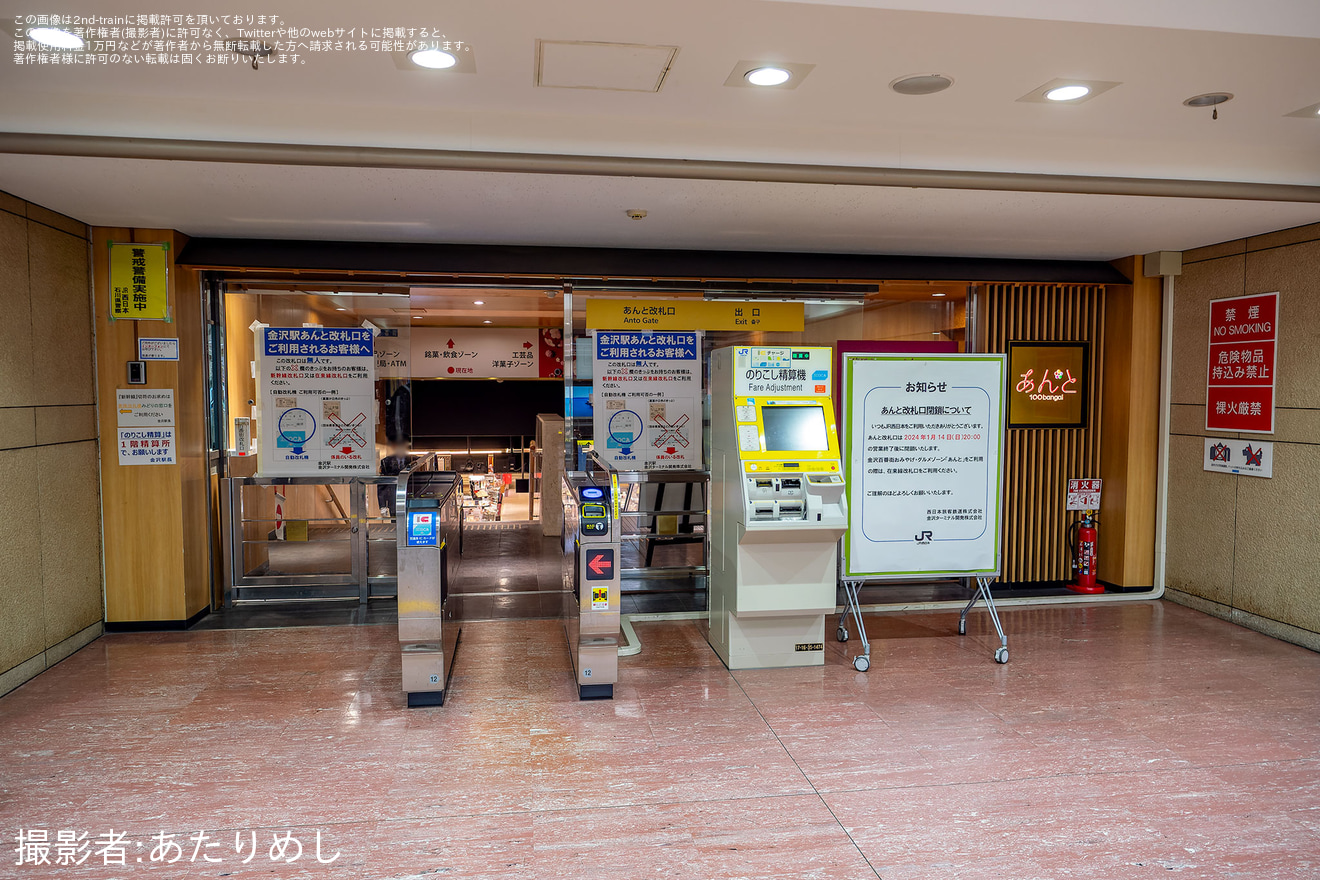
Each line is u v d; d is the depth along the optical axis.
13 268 4.45
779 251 6.09
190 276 5.67
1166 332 6.37
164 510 5.48
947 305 6.93
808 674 4.77
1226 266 5.85
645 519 6.60
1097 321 6.71
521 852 2.89
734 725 4.02
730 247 5.96
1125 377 6.50
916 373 5.07
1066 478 6.79
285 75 3.31
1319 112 3.75
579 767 3.55
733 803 3.25
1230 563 5.88
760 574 4.70
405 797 3.28
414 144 3.82
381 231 5.39
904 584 6.92
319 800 3.25
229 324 5.99
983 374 5.11
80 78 3.37
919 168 4.17
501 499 11.02
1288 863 2.86
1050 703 4.32
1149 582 6.63
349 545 6.27
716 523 5.19
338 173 3.98
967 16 2.70
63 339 4.96
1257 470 5.63
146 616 5.51
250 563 6.20
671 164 3.95
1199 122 3.93
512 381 12.97
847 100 3.61
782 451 4.70
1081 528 6.64
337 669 4.79
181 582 5.54
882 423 5.06
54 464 4.86
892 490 5.10
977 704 4.30
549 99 3.62
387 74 3.29
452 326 11.90
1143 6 2.77
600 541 4.27
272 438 6.11
